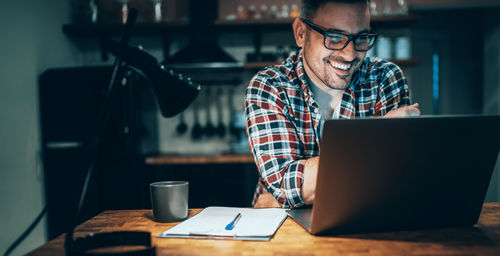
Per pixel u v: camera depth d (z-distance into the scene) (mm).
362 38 1114
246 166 3047
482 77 3986
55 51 3012
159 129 3660
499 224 872
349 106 1354
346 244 743
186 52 3176
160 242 772
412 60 3271
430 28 3990
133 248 725
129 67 847
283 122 1217
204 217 939
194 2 3266
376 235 795
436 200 797
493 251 699
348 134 705
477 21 3982
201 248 733
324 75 1194
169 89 864
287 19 3275
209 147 3670
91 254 627
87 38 3559
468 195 811
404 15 3188
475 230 828
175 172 3045
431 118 731
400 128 723
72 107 2699
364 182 746
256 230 819
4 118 2275
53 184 2717
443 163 767
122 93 2695
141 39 3646
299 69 1313
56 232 2719
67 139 2699
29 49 2605
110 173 2719
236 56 3719
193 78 3652
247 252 706
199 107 3676
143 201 2922
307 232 826
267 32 3689
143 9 3637
